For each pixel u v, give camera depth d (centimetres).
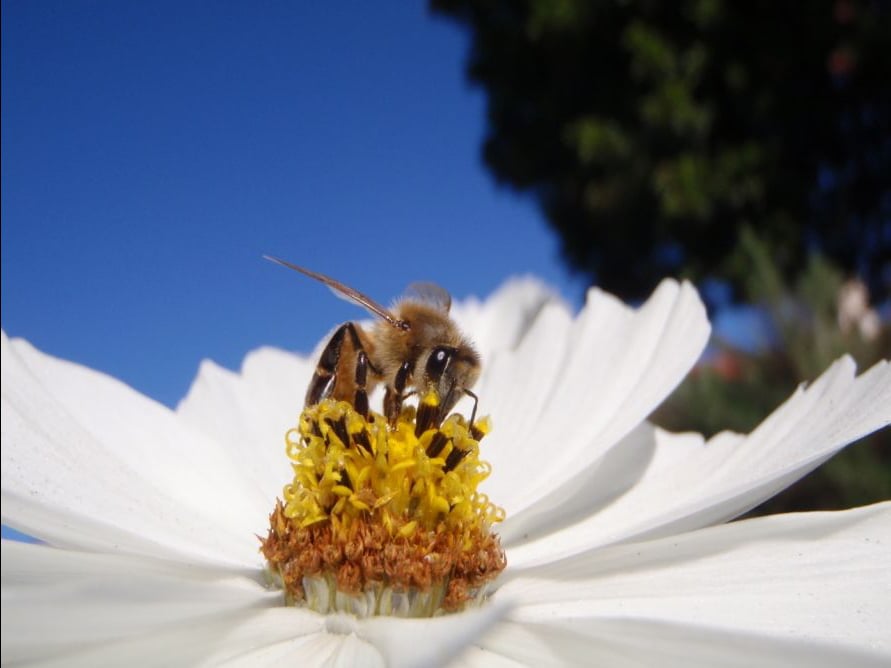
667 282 7
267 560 5
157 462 6
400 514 5
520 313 11
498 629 5
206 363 7
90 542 5
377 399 7
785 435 5
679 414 14
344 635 5
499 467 6
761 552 5
